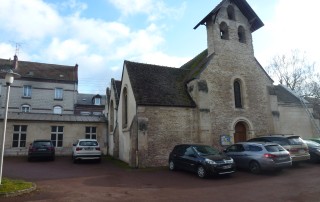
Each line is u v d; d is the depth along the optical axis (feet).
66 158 69.15
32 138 75.00
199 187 33.35
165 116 55.62
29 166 53.42
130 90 59.11
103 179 39.34
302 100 80.12
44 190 31.27
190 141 56.80
